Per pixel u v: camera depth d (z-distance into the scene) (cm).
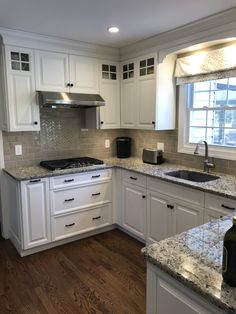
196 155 307
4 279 247
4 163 316
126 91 356
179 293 104
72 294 226
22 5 214
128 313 203
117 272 257
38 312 206
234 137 276
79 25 261
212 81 291
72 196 309
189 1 209
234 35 231
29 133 328
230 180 250
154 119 314
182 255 112
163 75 308
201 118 306
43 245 300
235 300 85
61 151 356
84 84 333
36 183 281
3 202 324
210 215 226
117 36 297
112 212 348
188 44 271
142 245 311
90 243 317
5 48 274
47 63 302
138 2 210
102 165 328
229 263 91
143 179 297
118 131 406
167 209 270
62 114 351
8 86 280
